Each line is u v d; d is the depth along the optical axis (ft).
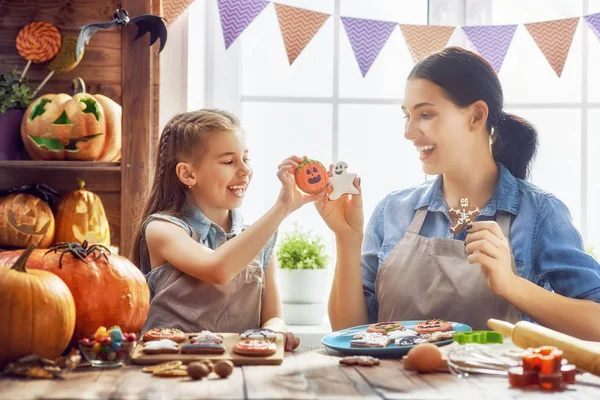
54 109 6.65
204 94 8.04
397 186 8.28
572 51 8.20
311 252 7.84
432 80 5.92
